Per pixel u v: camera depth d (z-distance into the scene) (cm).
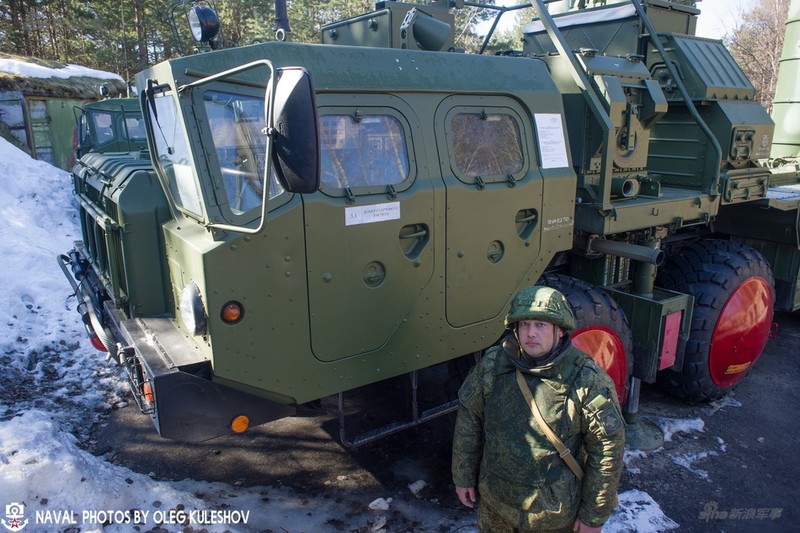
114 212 321
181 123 250
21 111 1123
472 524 318
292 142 203
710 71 464
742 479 373
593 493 212
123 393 465
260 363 260
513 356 222
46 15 1909
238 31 1662
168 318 306
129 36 1669
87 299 404
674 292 413
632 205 370
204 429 258
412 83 289
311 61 267
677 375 449
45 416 393
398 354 300
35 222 828
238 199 250
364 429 412
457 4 386
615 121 382
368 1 1661
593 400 210
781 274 539
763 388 499
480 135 316
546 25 378
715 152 435
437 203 297
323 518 324
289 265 259
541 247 345
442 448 395
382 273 287
